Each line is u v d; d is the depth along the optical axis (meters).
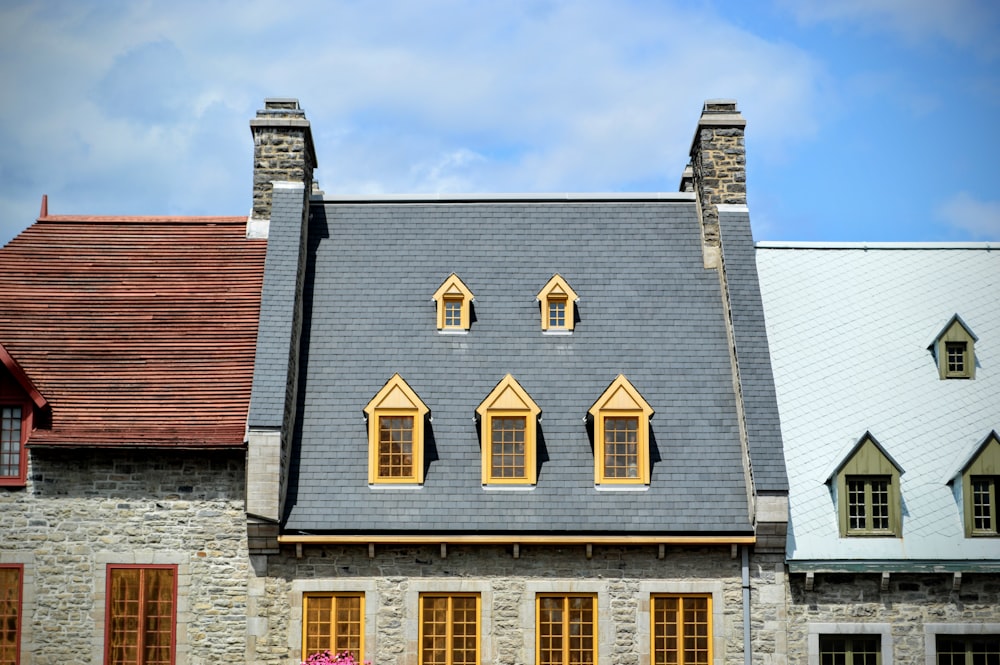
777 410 28.69
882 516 28.19
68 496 27.73
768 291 31.48
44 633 27.45
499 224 32.81
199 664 27.34
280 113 32.59
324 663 26.53
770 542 27.53
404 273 31.78
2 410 28.09
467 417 29.27
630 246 32.44
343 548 27.64
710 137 32.69
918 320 31.09
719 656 27.41
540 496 28.23
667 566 27.69
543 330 30.77
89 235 32.19
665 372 30.11
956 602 27.70
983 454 28.30
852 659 27.67
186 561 27.56
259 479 27.33
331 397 29.56
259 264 31.55
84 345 29.69
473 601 27.67
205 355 29.61
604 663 27.44
